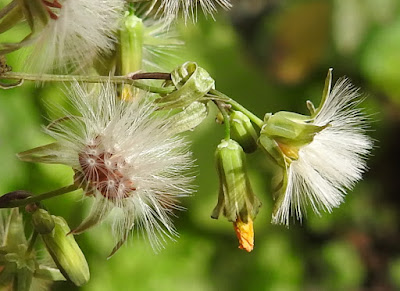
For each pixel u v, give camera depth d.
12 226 0.14
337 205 0.14
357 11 0.20
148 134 0.14
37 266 0.14
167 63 0.15
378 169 0.23
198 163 0.19
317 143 0.14
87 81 0.14
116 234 0.14
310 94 0.21
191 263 0.20
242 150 0.14
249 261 0.20
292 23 0.21
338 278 0.22
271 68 0.21
